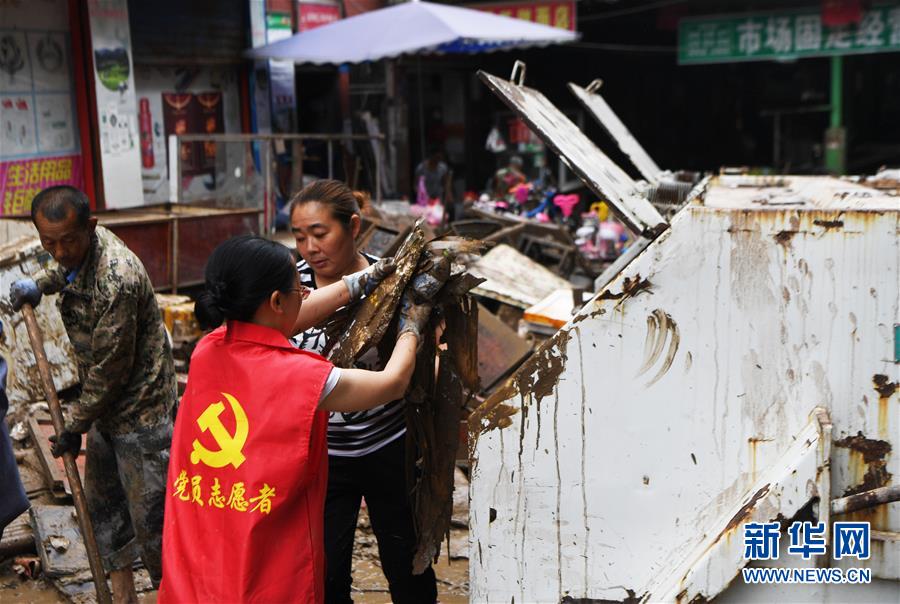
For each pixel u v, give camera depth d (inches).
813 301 84.0
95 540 121.8
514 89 117.2
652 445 89.0
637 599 91.2
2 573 144.3
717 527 87.7
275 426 81.4
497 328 184.9
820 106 658.8
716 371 86.7
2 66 305.3
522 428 91.7
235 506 81.7
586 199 585.0
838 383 84.4
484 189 587.5
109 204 347.6
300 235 106.0
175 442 86.8
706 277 85.7
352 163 452.8
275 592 82.0
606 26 615.5
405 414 106.0
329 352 101.0
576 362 89.4
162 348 124.4
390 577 114.2
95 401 117.6
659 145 706.2
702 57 526.0
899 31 477.1
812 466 83.2
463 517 159.3
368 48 369.1
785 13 500.7
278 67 448.5
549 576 93.3
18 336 187.5
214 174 406.3
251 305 83.1
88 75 338.0
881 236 82.0
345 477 108.3
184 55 391.2
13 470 117.0
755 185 133.5
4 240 205.9
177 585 82.9
